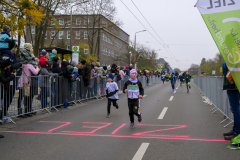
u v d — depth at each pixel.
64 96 9.76
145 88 23.16
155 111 8.85
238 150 4.28
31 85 7.64
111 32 35.81
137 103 6.14
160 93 17.16
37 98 8.02
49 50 14.10
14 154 4.09
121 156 3.97
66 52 15.40
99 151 4.24
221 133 5.53
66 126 6.34
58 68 9.20
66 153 4.14
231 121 6.59
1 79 6.04
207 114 8.20
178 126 6.30
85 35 36.66
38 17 15.12
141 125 6.45
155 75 38.88
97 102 11.59
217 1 4.90
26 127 6.20
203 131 5.73
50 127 6.21
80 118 7.49
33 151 4.25
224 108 7.38
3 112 6.52
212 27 4.89
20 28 14.82
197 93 17.41
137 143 4.73
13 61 6.53
